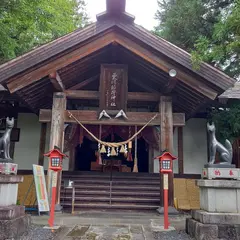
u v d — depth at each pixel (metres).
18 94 8.13
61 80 8.71
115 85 8.76
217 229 4.82
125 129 10.16
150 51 8.16
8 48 11.57
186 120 11.03
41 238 5.03
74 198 9.15
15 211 5.04
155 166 11.45
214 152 5.62
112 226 6.27
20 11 9.68
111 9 7.90
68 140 9.56
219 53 7.31
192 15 13.76
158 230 5.87
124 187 10.17
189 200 10.40
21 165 11.16
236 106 9.99
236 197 5.20
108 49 8.89
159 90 9.49
